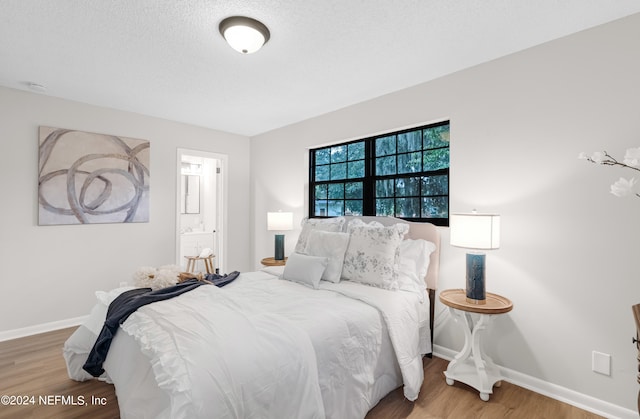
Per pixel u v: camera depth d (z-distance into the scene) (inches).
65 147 123.6
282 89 115.0
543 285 81.7
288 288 90.7
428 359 100.0
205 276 102.5
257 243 182.7
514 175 87.1
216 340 52.1
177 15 71.3
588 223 75.5
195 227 219.5
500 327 88.1
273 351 53.1
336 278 96.4
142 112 142.2
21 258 115.3
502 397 78.7
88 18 72.4
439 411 72.6
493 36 79.8
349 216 129.0
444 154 108.1
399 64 95.0
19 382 84.0
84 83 109.7
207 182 218.8
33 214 117.6
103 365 74.2
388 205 125.2
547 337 80.7
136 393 55.1
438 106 104.0
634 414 68.7
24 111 115.6
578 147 77.2
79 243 128.0
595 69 75.0
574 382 76.5
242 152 185.5
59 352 101.7
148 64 95.4
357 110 129.7
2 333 111.3
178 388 43.7
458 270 98.9
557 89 80.4
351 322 68.1
